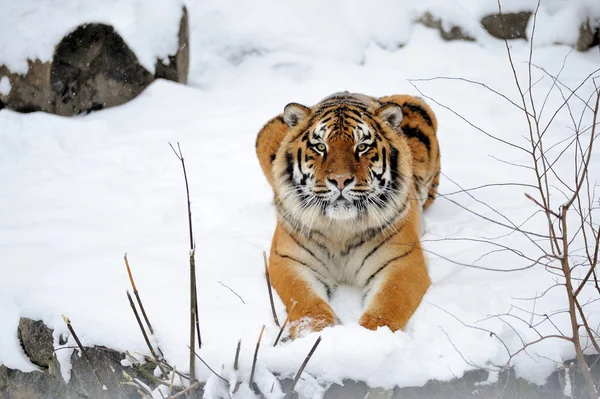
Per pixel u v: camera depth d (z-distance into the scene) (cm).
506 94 1733
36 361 891
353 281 941
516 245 1016
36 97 1661
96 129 1591
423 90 1784
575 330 722
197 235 1085
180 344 786
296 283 867
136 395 809
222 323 816
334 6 2066
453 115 1642
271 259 938
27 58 1655
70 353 843
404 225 909
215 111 1720
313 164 892
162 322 820
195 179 1348
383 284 862
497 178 1319
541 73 1838
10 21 1734
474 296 862
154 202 1232
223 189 1296
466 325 790
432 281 928
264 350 759
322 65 1922
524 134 1524
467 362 753
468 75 1864
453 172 1359
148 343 771
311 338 762
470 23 2020
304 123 940
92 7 1762
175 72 1805
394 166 917
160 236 1086
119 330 818
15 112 1661
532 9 2006
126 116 1689
